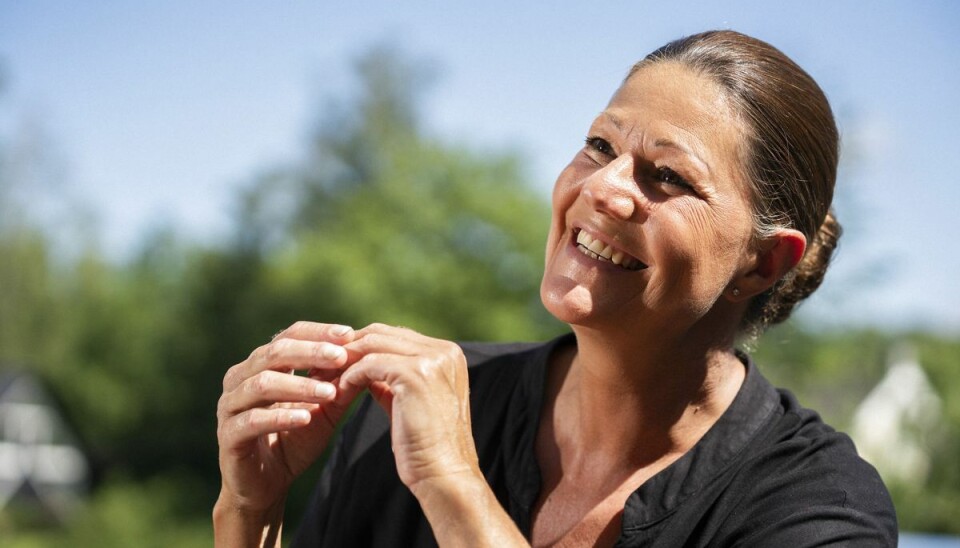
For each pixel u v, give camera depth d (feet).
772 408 4.94
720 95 4.67
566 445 5.05
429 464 4.27
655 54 4.93
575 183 4.76
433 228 85.61
